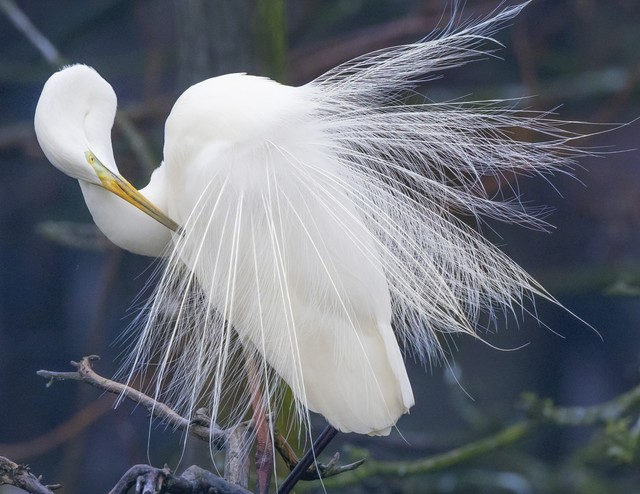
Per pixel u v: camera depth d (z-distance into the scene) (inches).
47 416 617.0
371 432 165.5
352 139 182.1
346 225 170.1
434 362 224.7
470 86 487.8
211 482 149.2
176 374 178.9
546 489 366.3
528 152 187.9
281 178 171.3
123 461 597.0
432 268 175.3
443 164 184.9
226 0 266.2
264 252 170.1
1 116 554.9
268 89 181.3
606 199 422.9
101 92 183.2
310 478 171.0
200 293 180.9
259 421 175.5
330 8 453.4
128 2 470.9
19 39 577.3
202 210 173.0
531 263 583.2
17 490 332.8
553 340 655.8
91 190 187.3
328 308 167.8
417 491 352.2
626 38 471.5
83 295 644.1
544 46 477.1
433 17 362.6
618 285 270.7
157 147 382.3
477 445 280.1
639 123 534.6
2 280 639.1
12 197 596.4
